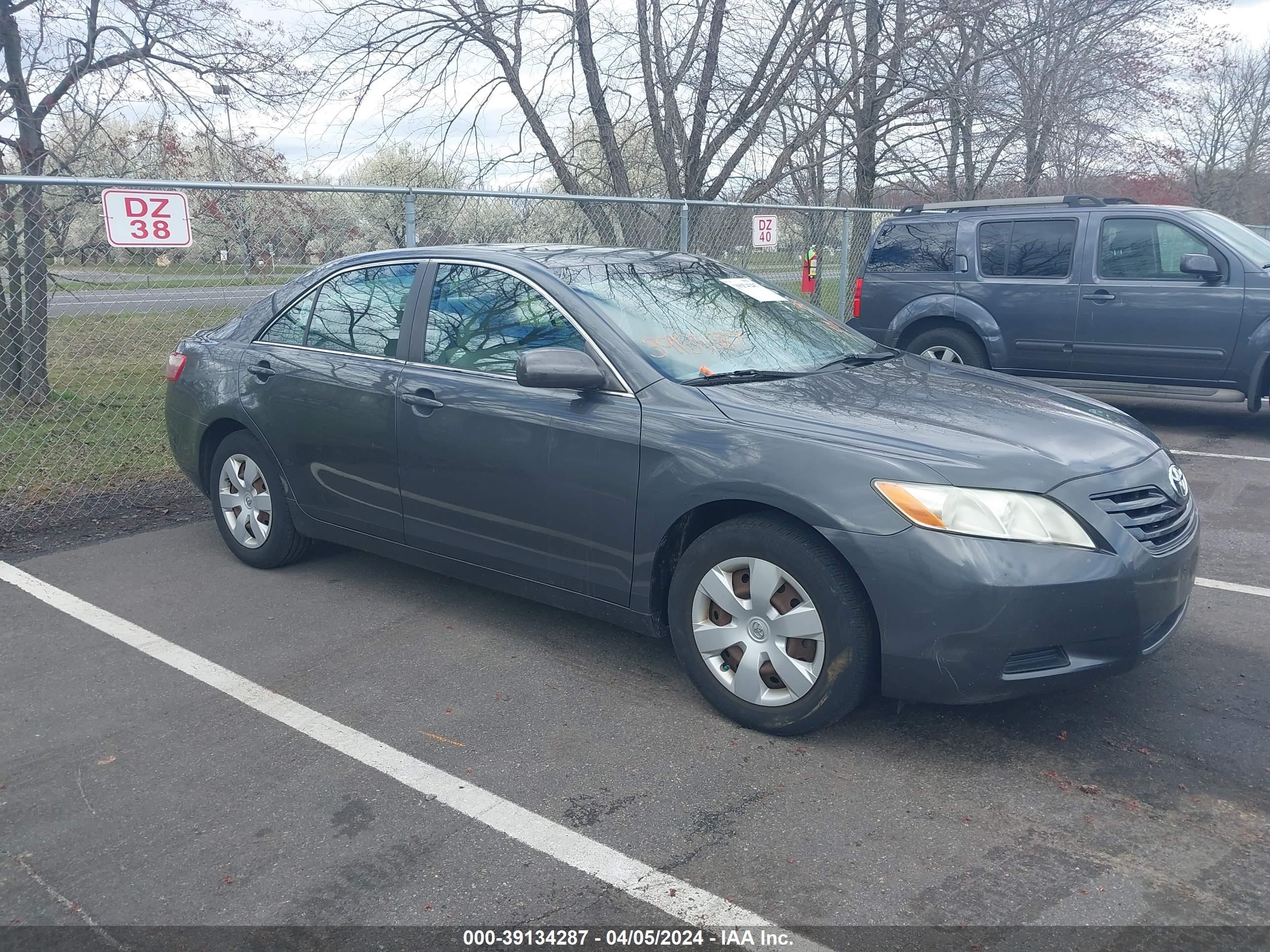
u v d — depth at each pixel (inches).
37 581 201.0
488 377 162.1
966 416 140.7
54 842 115.8
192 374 209.9
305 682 155.9
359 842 114.8
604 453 146.0
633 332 153.6
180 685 155.6
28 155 368.2
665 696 149.6
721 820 117.8
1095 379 335.9
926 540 121.3
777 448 132.0
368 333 182.1
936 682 123.9
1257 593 187.0
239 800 123.6
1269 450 304.2
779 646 133.2
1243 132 1321.4
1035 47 557.6
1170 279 317.7
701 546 138.7
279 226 289.0
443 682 155.3
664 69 464.8
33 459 290.4
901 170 576.1
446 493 167.3
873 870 108.1
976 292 351.3
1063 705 144.5
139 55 382.0
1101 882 105.6
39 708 148.3
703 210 387.2
